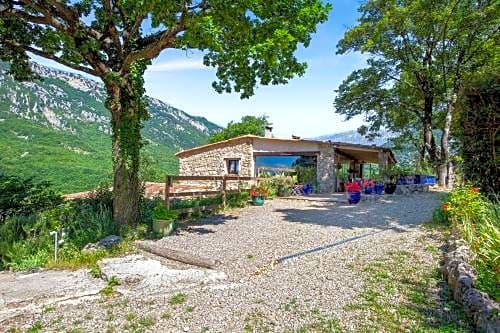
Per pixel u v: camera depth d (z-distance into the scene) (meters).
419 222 8.89
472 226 6.10
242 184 15.91
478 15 16.75
